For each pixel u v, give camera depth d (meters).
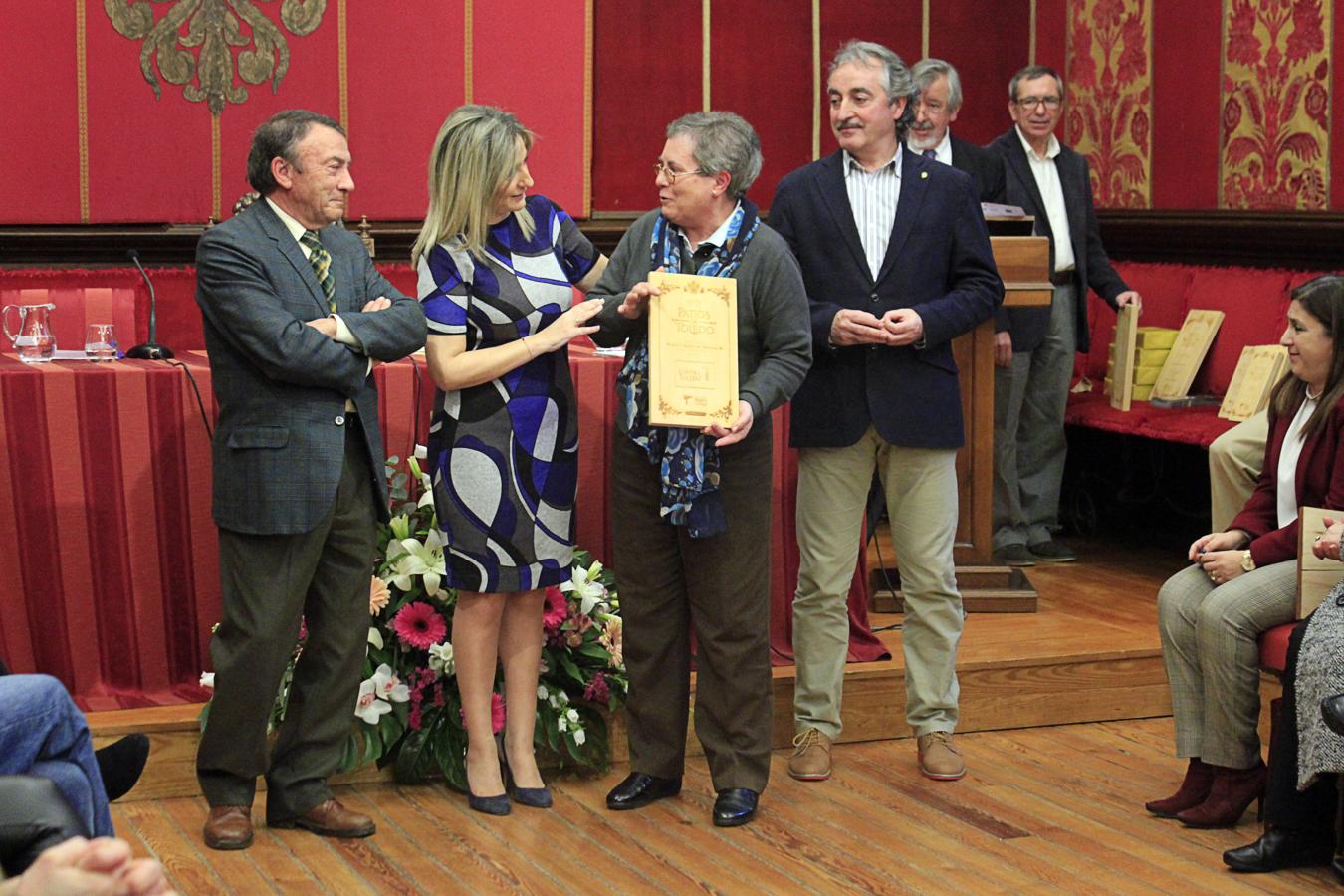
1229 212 6.58
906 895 3.38
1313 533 3.67
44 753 2.58
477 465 3.68
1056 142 6.09
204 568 4.21
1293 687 3.53
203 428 4.18
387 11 6.62
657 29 7.02
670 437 3.59
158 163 6.39
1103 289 6.21
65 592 4.11
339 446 3.53
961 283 4.04
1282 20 6.29
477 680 3.81
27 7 6.18
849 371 4.01
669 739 3.90
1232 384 5.82
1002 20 7.45
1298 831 3.57
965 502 5.28
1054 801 3.99
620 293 3.76
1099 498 6.79
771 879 3.45
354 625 3.67
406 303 3.62
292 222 3.57
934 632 4.12
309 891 3.36
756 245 3.65
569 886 3.40
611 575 4.40
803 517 4.12
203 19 6.39
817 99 7.26
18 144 6.21
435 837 3.68
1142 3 7.02
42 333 4.38
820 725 4.15
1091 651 4.68
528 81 6.83
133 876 1.76
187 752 3.95
